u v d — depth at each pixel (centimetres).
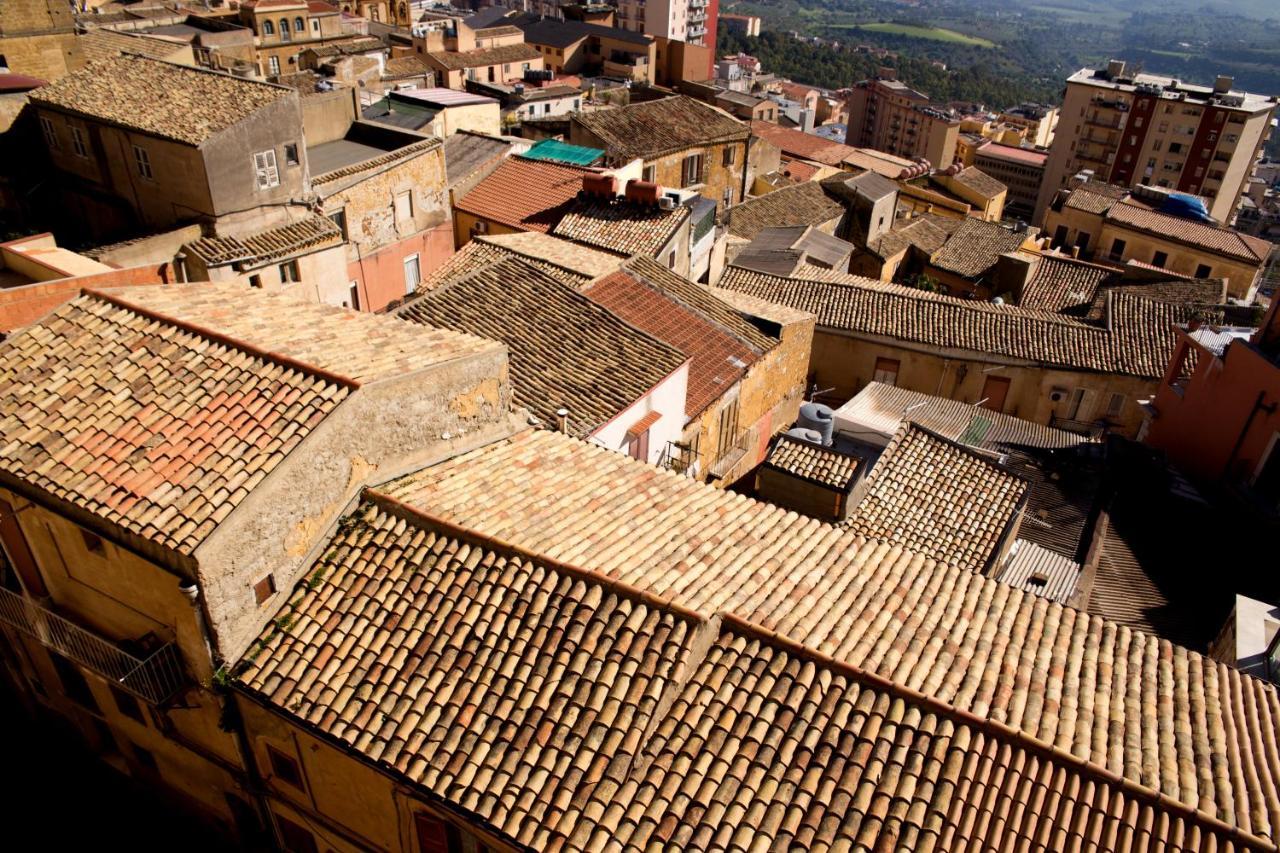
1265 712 1178
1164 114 9869
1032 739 1027
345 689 1195
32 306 1786
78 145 2903
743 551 1388
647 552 1342
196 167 2639
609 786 1052
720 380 2461
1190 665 1245
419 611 1248
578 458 1623
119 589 1303
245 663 1247
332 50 7169
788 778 1039
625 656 1148
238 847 1633
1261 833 966
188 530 1166
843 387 3928
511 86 7712
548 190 3616
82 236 3108
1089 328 3741
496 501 1430
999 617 1295
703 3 15425
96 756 1773
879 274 5459
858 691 1100
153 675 1291
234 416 1310
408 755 1123
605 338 2214
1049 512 2436
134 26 6016
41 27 3856
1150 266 5819
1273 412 2470
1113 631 1295
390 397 1377
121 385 1380
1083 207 6359
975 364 3659
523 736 1108
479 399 1563
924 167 7356
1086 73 10950
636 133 4934
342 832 1378
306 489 1282
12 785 1727
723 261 4147
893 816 993
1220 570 2239
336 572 1312
